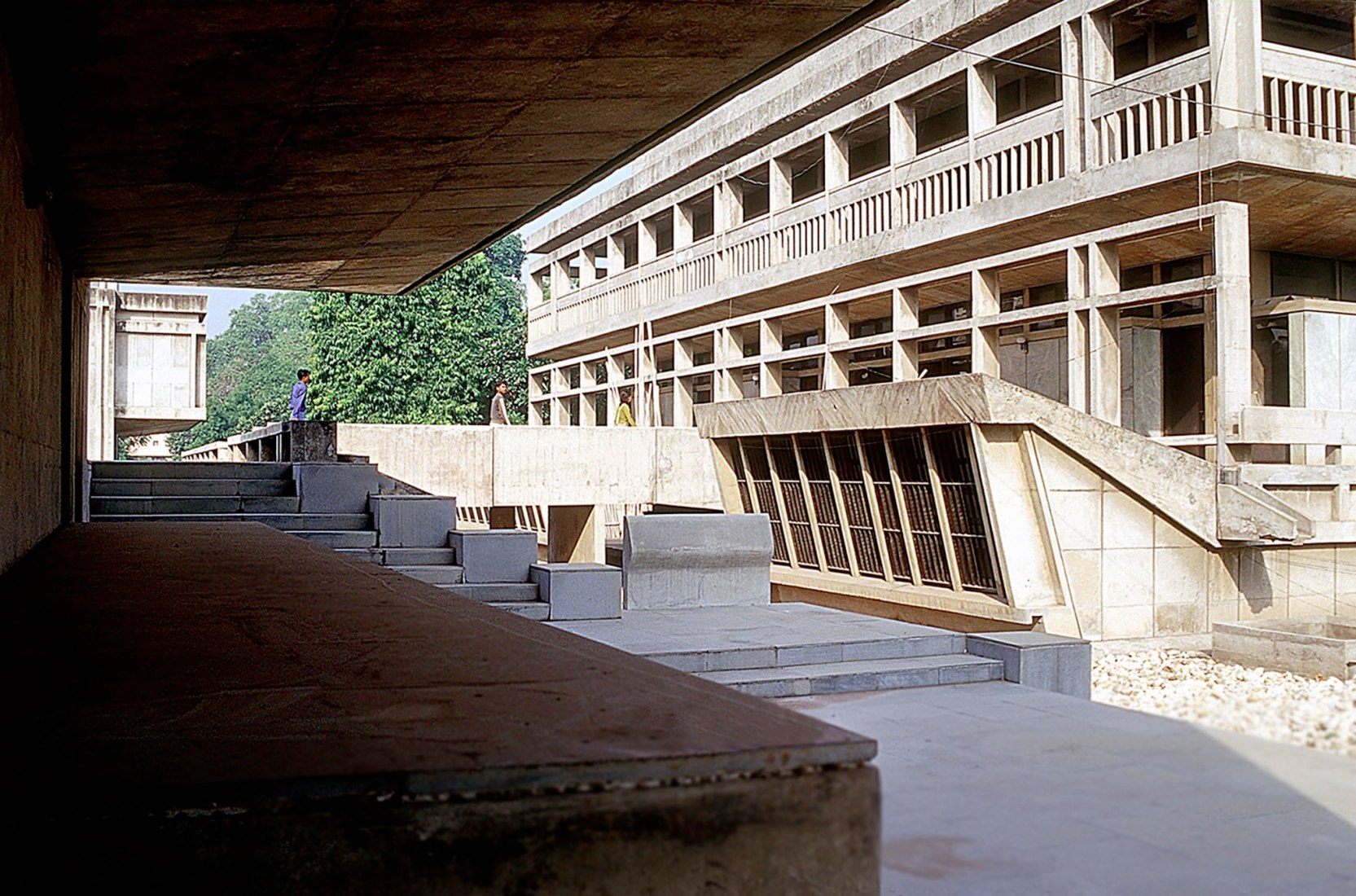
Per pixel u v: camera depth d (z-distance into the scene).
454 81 7.09
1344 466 14.27
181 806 1.81
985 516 12.66
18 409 6.58
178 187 9.32
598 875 1.89
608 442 19.80
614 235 31.23
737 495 19.00
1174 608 12.66
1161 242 16.23
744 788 1.94
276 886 1.83
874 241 19.95
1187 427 17.91
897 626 10.36
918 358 19.78
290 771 1.88
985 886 2.66
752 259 24.11
